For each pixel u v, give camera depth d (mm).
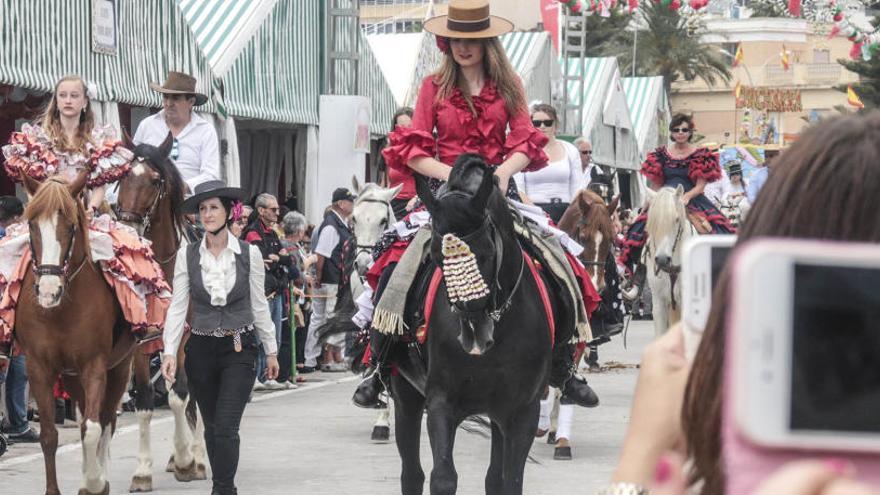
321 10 25734
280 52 24016
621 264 15695
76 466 12203
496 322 7559
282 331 20047
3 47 15797
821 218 1687
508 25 8617
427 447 13461
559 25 44531
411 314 8016
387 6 70812
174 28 19984
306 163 25531
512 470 7785
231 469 10180
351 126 24938
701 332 1865
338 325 9633
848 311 1359
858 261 1362
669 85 82875
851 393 1357
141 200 11281
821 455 1362
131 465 12453
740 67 93125
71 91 10516
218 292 10281
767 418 1362
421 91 8734
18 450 13383
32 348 9539
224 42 22312
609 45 81125
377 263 8570
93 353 9664
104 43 17906
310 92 25312
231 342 10305
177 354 11148
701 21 85062
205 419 10578
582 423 15133
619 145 44438
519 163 8523
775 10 93438
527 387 7723
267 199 19062
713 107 90250
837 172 1685
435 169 8461
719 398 1671
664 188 14336
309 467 12250
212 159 13312
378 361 8219
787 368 1362
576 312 8422
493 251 7285
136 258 10078
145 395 11008
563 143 14352
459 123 8602
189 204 10336
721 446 1657
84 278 9539
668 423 1911
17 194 18656
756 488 1376
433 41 33125
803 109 89688
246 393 10336
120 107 20281
